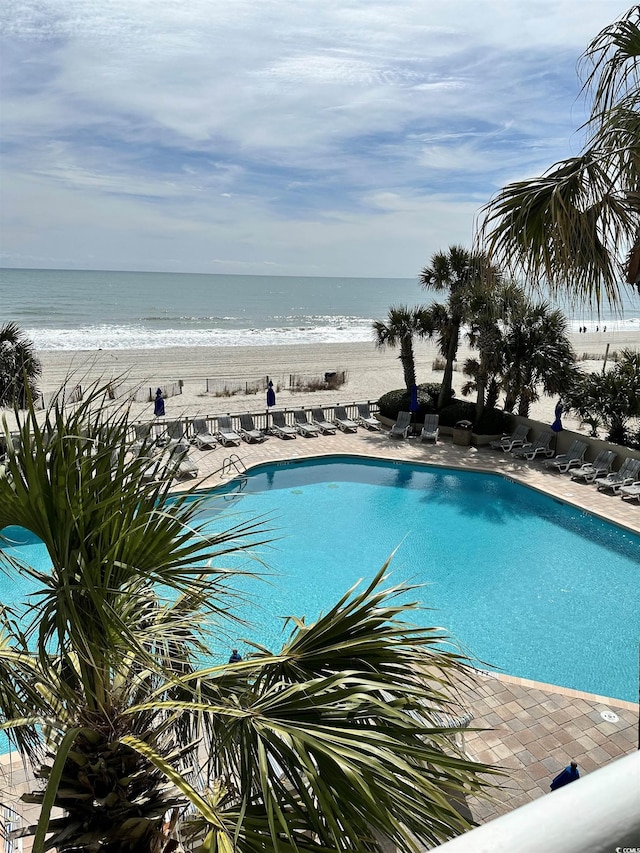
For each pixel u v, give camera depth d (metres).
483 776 8.35
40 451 2.85
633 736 9.19
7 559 3.24
